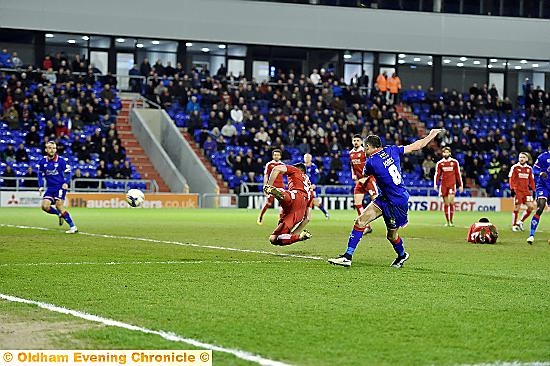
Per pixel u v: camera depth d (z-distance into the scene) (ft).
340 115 223.92
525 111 249.96
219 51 243.81
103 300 45.47
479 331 37.99
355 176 109.60
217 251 75.05
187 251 74.64
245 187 194.59
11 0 221.05
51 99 201.26
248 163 199.41
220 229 107.96
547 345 35.40
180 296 47.03
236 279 54.60
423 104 245.65
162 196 187.52
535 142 239.30
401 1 253.03
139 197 105.60
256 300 45.85
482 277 57.88
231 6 237.66
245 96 222.69
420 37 251.80
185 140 203.51
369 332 37.42
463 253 77.97
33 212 152.15
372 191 108.68
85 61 218.18
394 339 36.04
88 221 125.08
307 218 73.26
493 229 90.68
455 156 225.97
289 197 70.03
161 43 238.48
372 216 62.23
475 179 220.64
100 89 219.41
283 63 249.34
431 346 34.81
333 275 57.41
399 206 61.77
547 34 260.42
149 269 59.82
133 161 207.00
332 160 207.82
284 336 36.37
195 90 221.66
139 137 211.82
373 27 248.73
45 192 98.02
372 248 80.84
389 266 64.23
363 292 49.39
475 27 255.70
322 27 244.83
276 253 73.87
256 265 63.16
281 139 210.18
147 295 47.34
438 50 253.24
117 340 35.35
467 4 257.75
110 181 184.65
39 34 227.20
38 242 82.99
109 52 233.55
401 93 248.11
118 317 40.50
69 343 34.83
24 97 199.72
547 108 250.57
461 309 43.80
